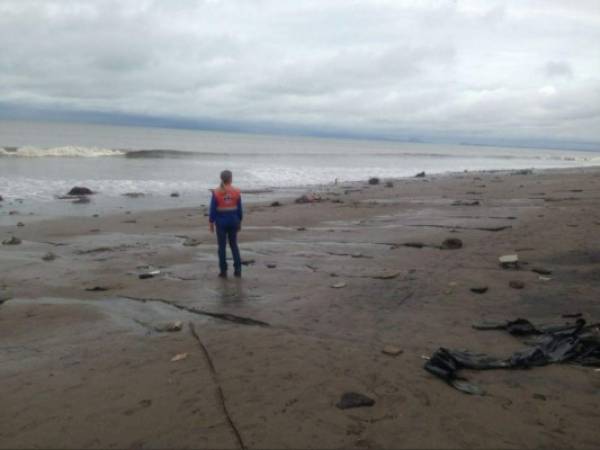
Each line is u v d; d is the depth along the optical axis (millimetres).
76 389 4738
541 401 4340
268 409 4191
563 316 6480
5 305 7551
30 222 15805
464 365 4973
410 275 8758
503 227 13188
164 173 34969
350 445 3680
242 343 5695
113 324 6660
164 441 3797
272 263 10078
